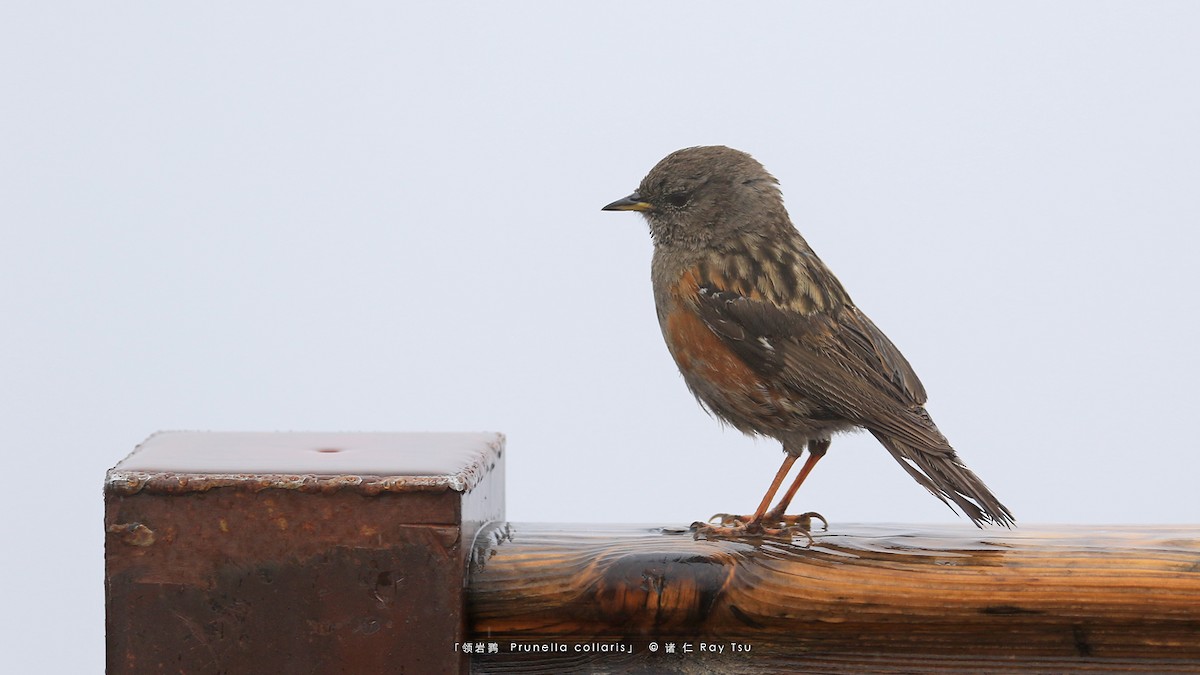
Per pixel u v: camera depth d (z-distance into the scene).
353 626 5.96
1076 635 6.46
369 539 5.94
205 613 5.97
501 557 6.41
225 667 5.98
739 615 6.40
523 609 6.43
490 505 7.22
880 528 7.45
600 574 6.38
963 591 6.34
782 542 6.77
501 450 7.77
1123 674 6.46
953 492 8.09
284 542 5.95
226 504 5.95
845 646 6.50
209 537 5.96
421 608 5.95
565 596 6.40
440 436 7.71
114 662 5.98
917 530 7.27
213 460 6.42
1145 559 6.36
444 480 5.93
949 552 6.44
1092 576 6.32
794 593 6.40
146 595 5.97
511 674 6.57
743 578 6.38
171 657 5.98
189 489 5.93
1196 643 6.40
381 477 5.95
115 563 5.96
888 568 6.40
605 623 6.45
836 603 6.39
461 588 6.02
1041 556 6.42
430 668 5.95
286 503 5.94
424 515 5.93
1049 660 6.49
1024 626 6.43
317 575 5.96
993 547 6.51
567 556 6.45
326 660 5.97
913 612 6.39
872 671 6.50
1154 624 6.38
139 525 5.96
